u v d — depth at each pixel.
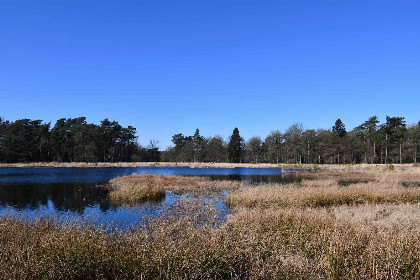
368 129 74.94
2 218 9.13
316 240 7.28
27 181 29.59
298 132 69.56
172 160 90.50
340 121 84.00
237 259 6.42
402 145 63.62
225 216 11.66
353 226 8.01
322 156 69.38
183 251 5.87
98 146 75.00
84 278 5.27
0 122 72.38
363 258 5.93
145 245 5.92
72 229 6.99
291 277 5.41
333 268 5.60
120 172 43.66
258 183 27.70
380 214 11.12
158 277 5.03
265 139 82.62
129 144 83.62
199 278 5.58
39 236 6.81
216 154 86.06
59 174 39.00
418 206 12.86
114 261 5.48
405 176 30.70
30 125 74.94
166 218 10.84
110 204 16.75
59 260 5.35
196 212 12.02
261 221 9.05
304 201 15.16
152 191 19.88
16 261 5.11
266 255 6.42
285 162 75.06
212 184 25.86
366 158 69.50
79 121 78.56
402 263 5.76
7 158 67.06
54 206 16.36
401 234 6.91
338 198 15.92
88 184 26.86
